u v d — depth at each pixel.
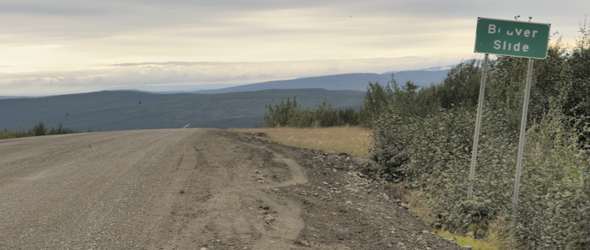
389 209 7.66
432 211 7.46
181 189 7.91
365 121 22.92
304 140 16.45
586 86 10.34
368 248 5.60
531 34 6.46
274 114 29.42
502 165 7.39
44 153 12.48
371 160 11.47
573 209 5.20
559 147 7.80
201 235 5.64
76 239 5.35
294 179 9.40
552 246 5.29
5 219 6.07
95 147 13.95
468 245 6.04
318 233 5.98
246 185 8.49
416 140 10.07
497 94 11.05
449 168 8.12
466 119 10.08
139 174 9.20
